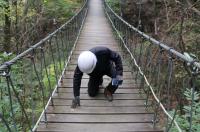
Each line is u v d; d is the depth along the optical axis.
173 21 10.94
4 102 4.82
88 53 5.30
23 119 5.61
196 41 9.12
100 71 5.64
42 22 16.59
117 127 4.85
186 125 4.47
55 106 5.55
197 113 4.52
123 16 19.64
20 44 12.80
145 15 17.23
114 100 5.89
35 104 6.45
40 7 16.47
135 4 19.11
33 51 4.47
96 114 5.28
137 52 8.80
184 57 3.43
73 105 5.48
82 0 25.17
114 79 5.65
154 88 6.29
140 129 4.80
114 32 15.05
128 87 6.63
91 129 4.76
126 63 8.84
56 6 18.92
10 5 13.36
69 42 10.45
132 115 5.28
